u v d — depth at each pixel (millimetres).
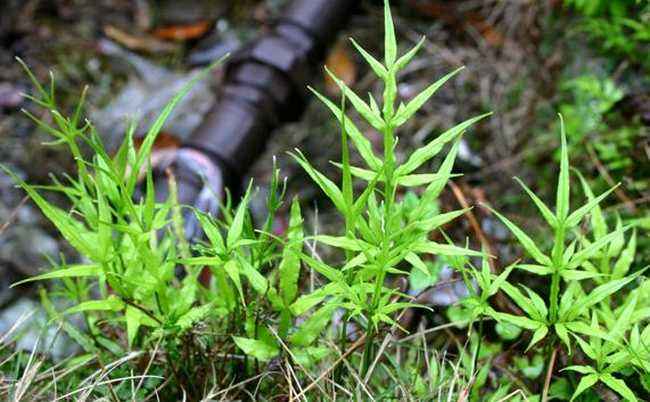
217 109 1522
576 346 1079
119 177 967
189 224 1346
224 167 1480
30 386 1085
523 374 1118
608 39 1401
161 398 1085
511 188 1468
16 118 1681
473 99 1607
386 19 913
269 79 1537
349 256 990
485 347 1126
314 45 1584
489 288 974
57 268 1138
